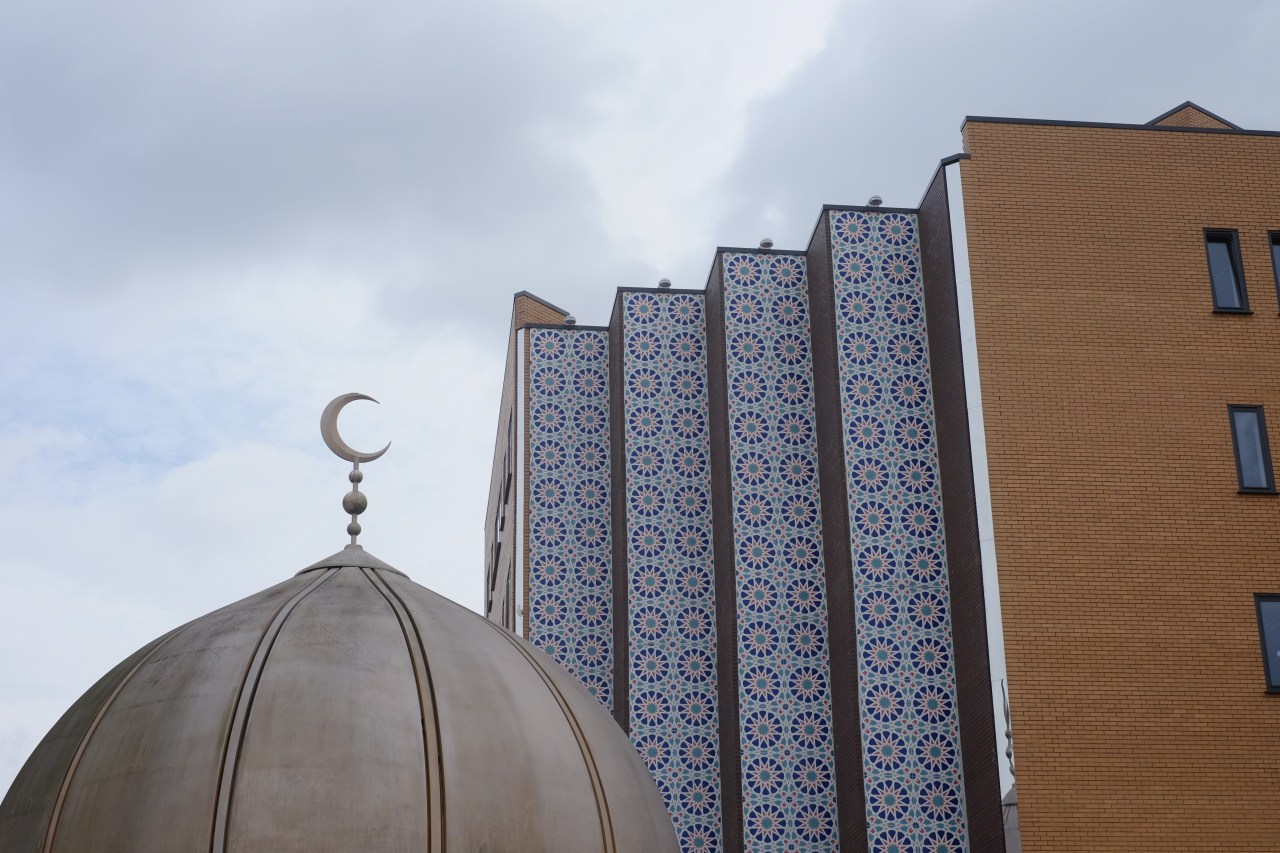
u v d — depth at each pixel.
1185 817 18.00
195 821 11.40
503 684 12.92
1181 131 20.72
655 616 21.45
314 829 11.34
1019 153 20.44
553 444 23.02
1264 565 19.05
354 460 15.73
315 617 13.05
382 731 11.95
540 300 25.44
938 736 19.38
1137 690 18.41
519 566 22.47
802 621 20.69
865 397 20.67
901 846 18.97
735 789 20.03
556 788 12.38
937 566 20.02
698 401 22.47
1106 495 19.12
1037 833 17.77
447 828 11.61
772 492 21.22
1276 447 19.59
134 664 13.16
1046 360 19.59
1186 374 19.70
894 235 21.41
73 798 11.90
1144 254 20.14
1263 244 20.42
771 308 22.06
